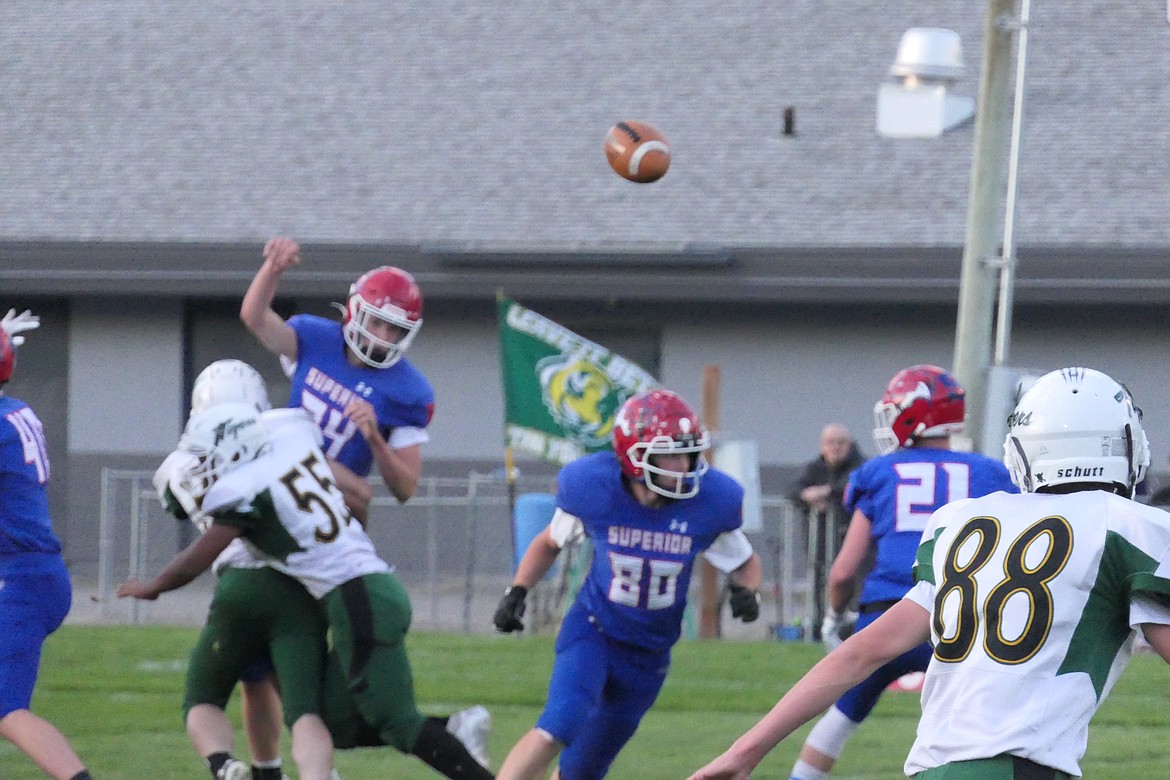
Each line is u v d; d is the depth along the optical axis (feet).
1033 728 36.14
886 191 195.52
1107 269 176.35
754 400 192.85
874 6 222.89
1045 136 198.80
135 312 202.69
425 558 191.93
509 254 187.11
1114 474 38.47
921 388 73.56
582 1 231.50
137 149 214.48
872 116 206.80
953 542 39.09
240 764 62.80
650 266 185.98
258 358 204.33
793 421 192.13
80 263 193.26
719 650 122.11
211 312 204.33
